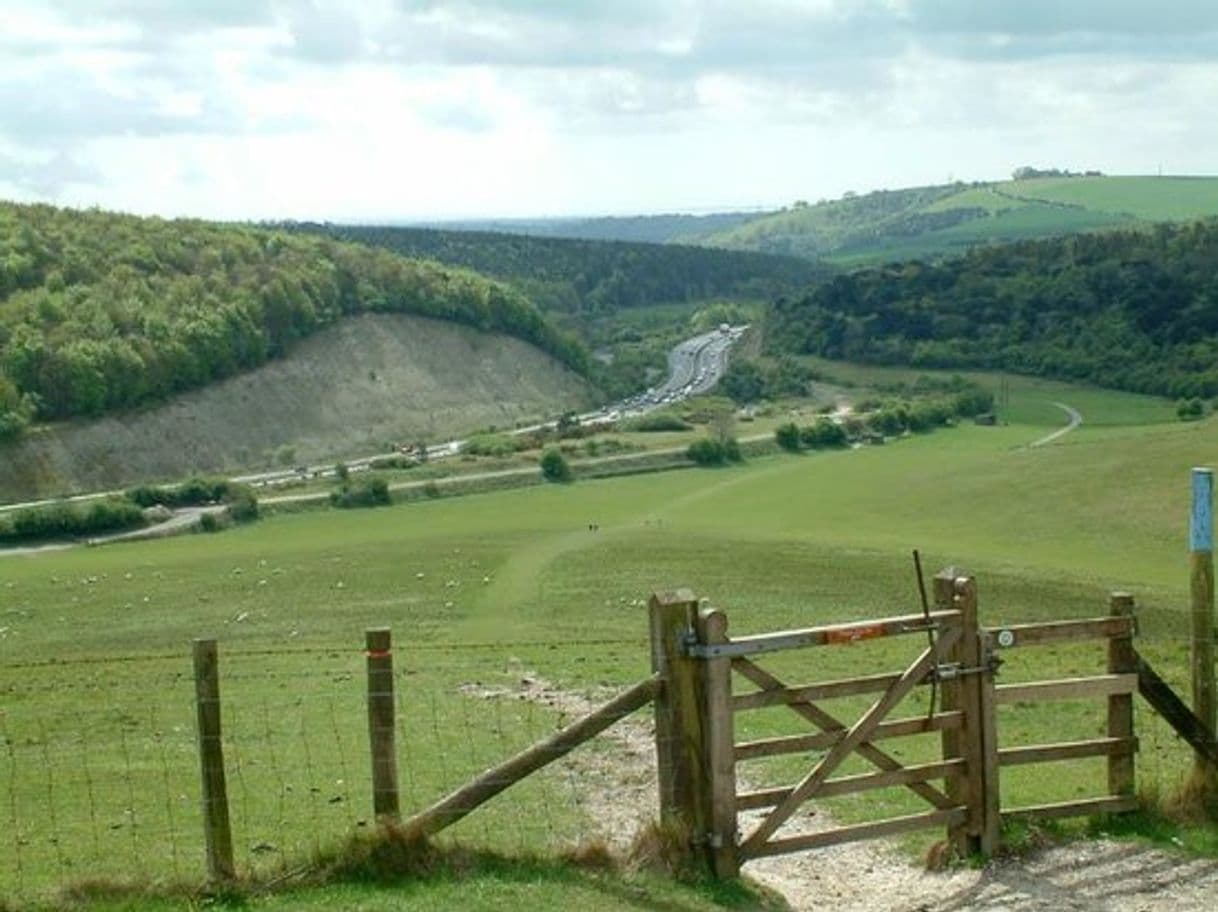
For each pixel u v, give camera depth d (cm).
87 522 11138
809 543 8212
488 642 4119
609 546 8106
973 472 11725
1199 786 1527
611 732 2264
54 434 14650
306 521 11475
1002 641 1432
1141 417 15725
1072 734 2206
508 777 1323
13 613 6219
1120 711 1508
